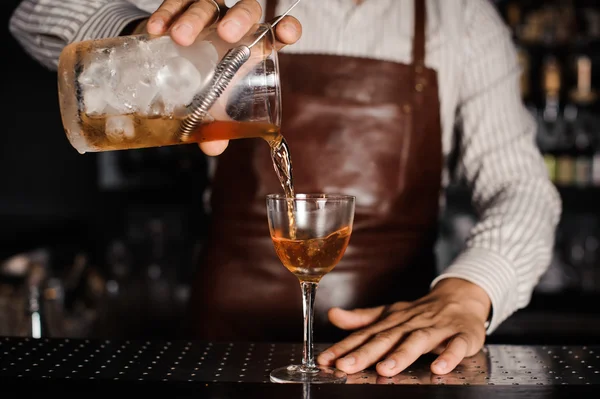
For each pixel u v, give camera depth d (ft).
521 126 5.19
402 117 5.06
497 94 5.20
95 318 7.04
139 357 3.33
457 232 11.66
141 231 12.97
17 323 5.05
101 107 3.15
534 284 4.47
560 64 12.01
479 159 5.21
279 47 3.65
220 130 3.27
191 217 12.79
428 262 5.33
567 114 11.95
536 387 2.88
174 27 3.01
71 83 3.17
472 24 5.24
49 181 14.20
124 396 2.78
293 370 3.14
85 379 2.97
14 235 12.27
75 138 3.32
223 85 3.10
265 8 5.27
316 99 5.03
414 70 5.12
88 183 14.08
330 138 5.02
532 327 10.76
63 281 7.36
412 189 5.14
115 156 12.89
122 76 3.09
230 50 3.12
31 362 3.22
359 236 5.02
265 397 2.76
